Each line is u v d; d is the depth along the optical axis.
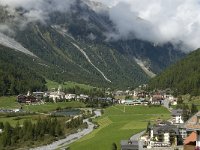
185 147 63.22
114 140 194.38
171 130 183.25
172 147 171.75
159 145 176.12
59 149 199.25
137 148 166.75
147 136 196.75
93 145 190.38
